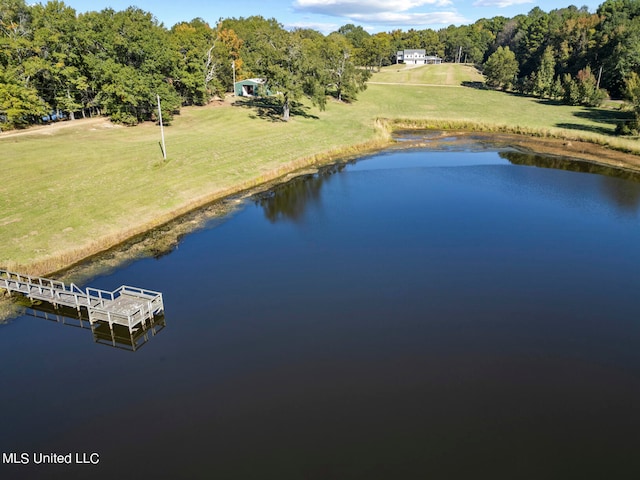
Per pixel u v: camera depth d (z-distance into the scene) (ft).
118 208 110.83
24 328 71.92
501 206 121.70
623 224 110.22
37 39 168.04
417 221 112.47
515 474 46.88
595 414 54.90
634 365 63.46
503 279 85.97
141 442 51.06
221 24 399.03
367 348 66.74
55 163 133.28
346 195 130.93
